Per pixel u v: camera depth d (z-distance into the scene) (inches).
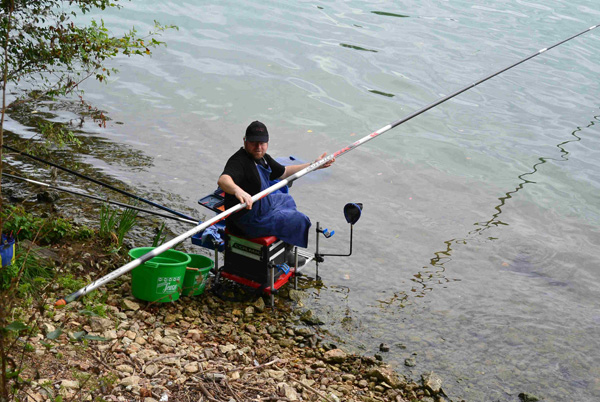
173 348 191.3
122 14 585.3
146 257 177.8
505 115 458.6
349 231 305.4
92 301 207.0
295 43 565.3
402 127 430.0
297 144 397.1
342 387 195.3
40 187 308.5
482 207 337.1
